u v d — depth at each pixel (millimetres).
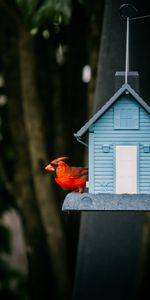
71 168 8969
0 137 15281
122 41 10859
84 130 8789
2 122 15328
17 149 14977
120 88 8812
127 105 8812
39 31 14414
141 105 8781
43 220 14562
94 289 11492
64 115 14938
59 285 14617
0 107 15414
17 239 20000
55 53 14906
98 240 11367
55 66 14930
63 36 14773
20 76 14680
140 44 10766
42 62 14805
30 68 14414
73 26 14633
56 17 11930
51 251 14586
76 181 8914
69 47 14867
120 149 8828
